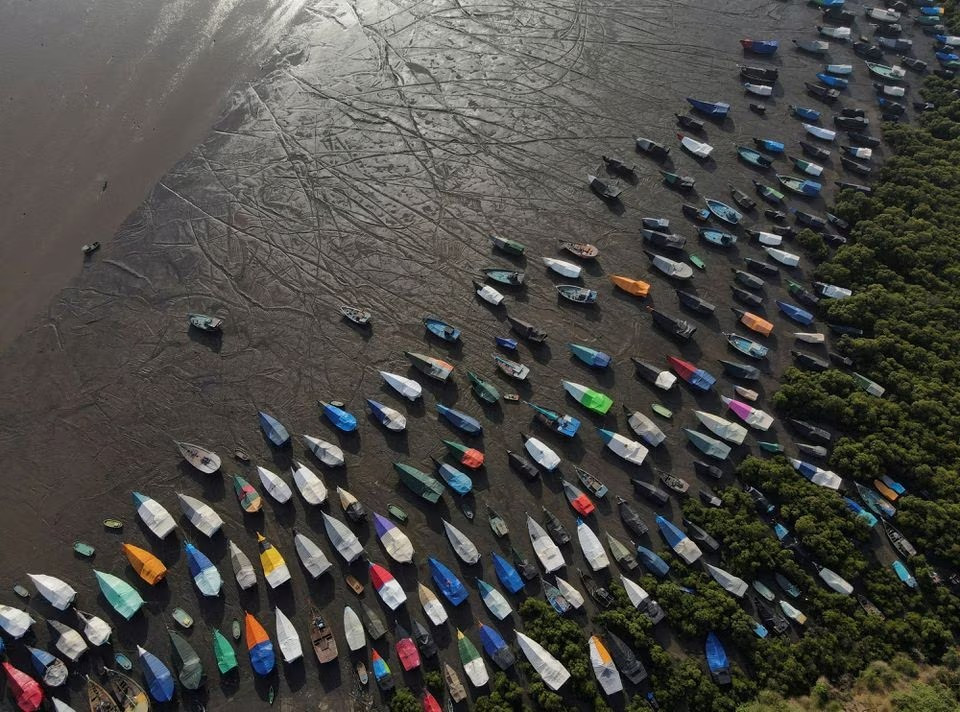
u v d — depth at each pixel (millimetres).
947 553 40688
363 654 38312
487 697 36406
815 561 41156
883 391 47750
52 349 50375
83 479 44469
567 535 42219
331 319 52469
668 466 45688
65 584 39656
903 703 34375
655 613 38938
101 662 37750
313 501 42719
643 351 51312
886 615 39375
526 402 48250
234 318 52344
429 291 54219
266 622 39281
